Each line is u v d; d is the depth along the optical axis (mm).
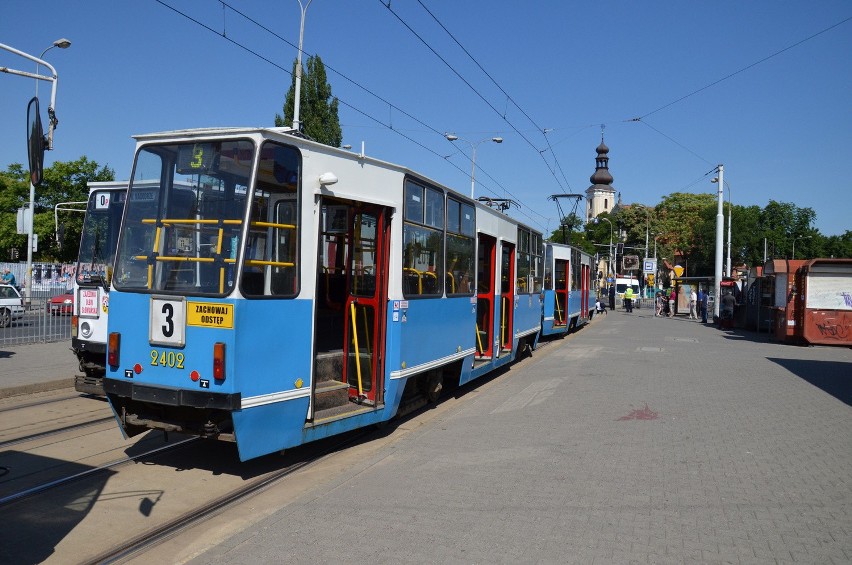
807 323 19875
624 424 8805
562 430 8477
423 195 8914
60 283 22719
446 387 11398
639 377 12969
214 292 5980
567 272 23344
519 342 15672
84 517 5594
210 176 6273
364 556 4609
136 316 6305
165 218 6418
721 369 14141
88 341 9281
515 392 11414
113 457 7254
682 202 87938
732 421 8953
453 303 10141
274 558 4574
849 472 6574
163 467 6965
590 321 33031
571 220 28828
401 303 8172
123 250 6531
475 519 5316
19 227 10188
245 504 5961
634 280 63531
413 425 9219
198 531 5312
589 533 5027
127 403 6582
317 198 6812
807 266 19891
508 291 13906
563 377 13055
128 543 5059
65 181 52094
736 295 28797
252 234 6059
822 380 12570
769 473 6555
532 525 5191
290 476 6789
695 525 5184
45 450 7477
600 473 6582
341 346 8578
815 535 4984
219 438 6090
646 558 4586
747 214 87875
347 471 6672
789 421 8930
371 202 7613
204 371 5945
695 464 6891
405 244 8320
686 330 26781
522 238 15070
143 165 6602
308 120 33281
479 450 7488
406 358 8367
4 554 4852
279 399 6316
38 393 10727
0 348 14961
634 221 88000
